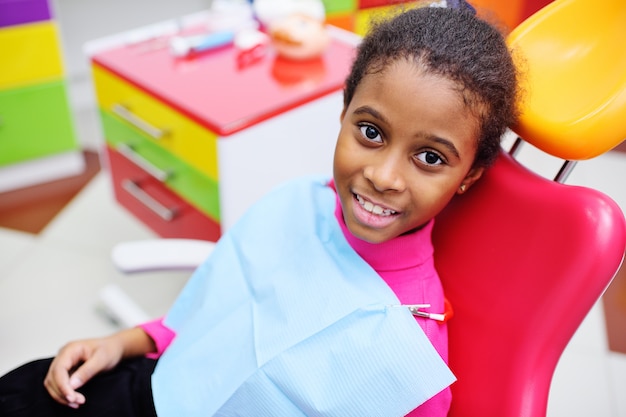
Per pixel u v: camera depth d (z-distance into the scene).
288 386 0.61
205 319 0.74
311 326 0.62
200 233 1.30
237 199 1.18
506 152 0.64
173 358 0.74
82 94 2.34
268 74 1.27
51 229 1.76
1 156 1.83
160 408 0.70
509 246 0.60
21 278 1.57
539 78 0.60
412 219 0.55
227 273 0.76
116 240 1.73
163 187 1.35
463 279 0.64
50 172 1.97
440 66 0.50
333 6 1.64
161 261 0.90
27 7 1.65
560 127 0.54
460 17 0.54
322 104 1.23
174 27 1.49
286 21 1.31
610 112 0.52
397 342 0.57
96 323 1.45
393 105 0.51
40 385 0.73
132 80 1.24
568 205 0.56
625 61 0.57
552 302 0.56
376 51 0.54
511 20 0.76
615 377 1.32
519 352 0.58
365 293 0.60
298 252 0.69
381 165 0.53
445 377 0.55
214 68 1.29
